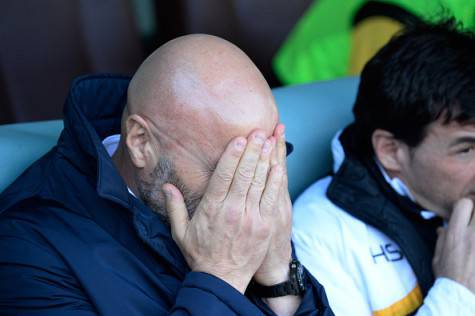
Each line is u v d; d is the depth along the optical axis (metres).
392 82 4.75
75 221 3.70
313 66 9.26
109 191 3.48
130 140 3.75
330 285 4.88
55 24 7.81
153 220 3.72
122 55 8.31
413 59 4.65
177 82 3.57
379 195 5.02
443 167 4.74
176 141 3.61
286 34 9.16
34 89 7.81
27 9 7.64
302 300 4.04
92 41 8.09
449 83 4.50
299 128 5.71
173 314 3.44
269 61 9.24
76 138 3.76
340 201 5.01
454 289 4.55
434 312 4.54
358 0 8.83
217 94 3.53
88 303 3.59
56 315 3.48
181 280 3.84
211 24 8.81
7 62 7.63
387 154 4.99
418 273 4.88
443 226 5.15
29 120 7.83
